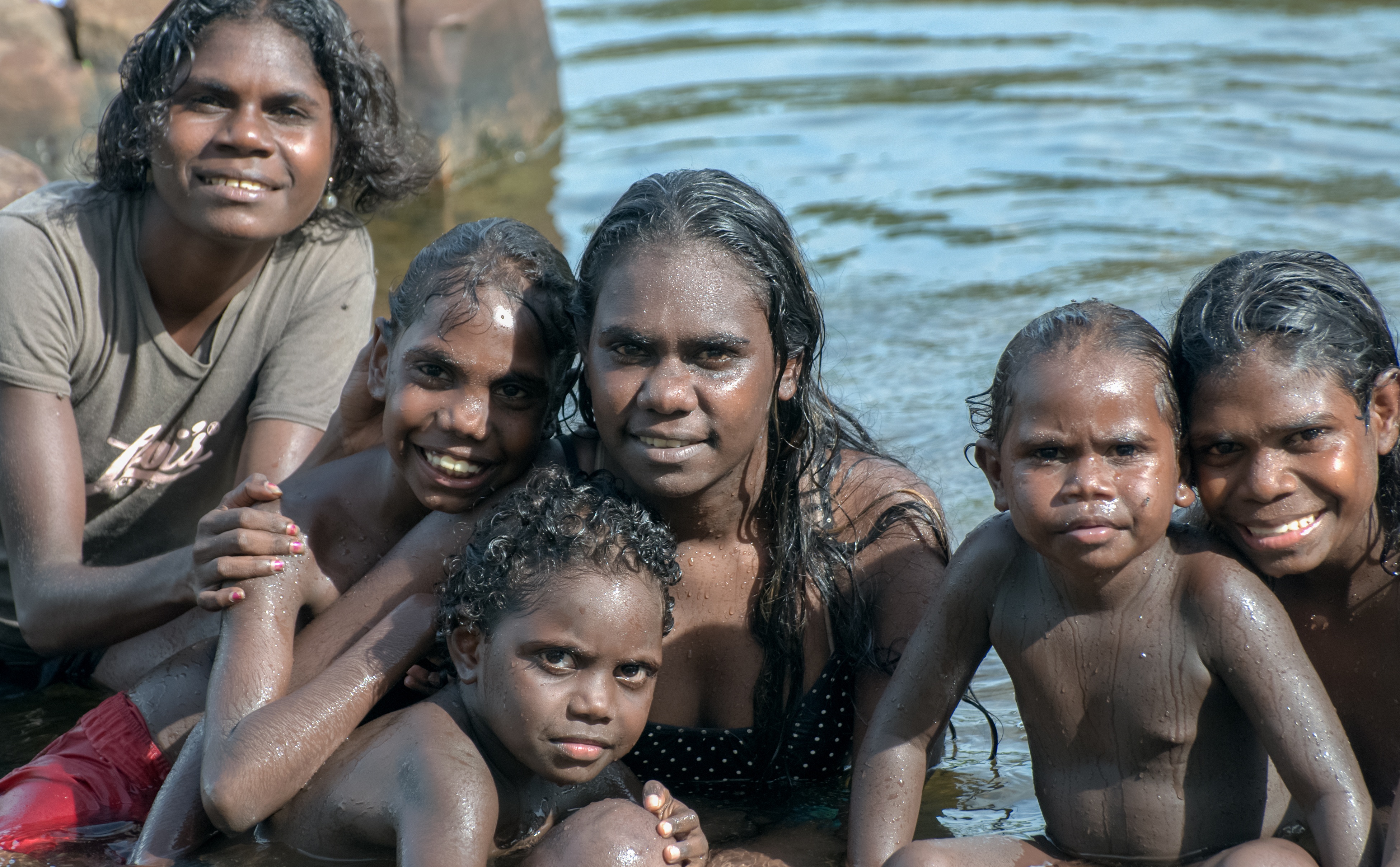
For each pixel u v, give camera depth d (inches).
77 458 186.4
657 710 161.3
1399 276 285.6
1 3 339.3
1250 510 138.9
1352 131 388.2
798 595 160.6
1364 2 535.8
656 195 149.6
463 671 148.9
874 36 520.1
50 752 161.2
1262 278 142.9
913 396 253.6
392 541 169.0
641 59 503.2
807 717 160.7
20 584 180.4
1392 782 149.9
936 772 164.9
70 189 196.5
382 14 366.0
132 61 188.2
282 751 144.3
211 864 143.7
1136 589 140.9
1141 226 328.2
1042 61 473.4
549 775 143.8
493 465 160.1
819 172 374.0
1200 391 139.7
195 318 196.4
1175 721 139.4
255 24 184.5
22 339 184.2
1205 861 134.0
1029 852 139.0
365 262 208.1
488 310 155.8
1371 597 148.0
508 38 401.4
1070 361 136.2
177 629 183.3
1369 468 140.4
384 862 142.8
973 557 148.9
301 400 196.7
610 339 145.9
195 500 203.3
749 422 146.9
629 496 156.8
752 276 146.6
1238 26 507.5
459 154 380.8
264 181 184.4
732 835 151.1
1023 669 145.2
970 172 371.2
